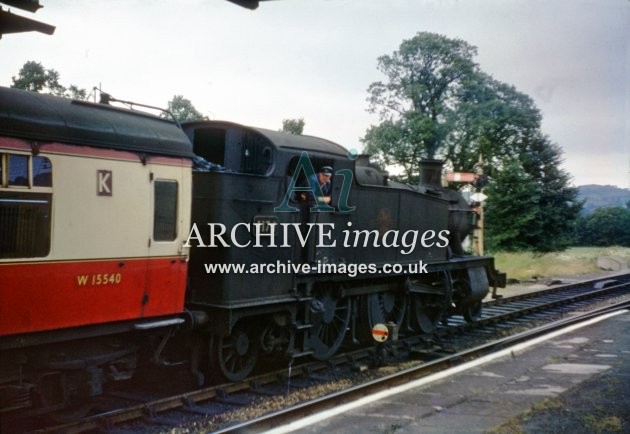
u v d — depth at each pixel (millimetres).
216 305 7895
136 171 6910
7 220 5812
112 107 7035
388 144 29094
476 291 13875
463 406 7293
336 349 10164
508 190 29016
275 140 8766
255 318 8789
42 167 6078
